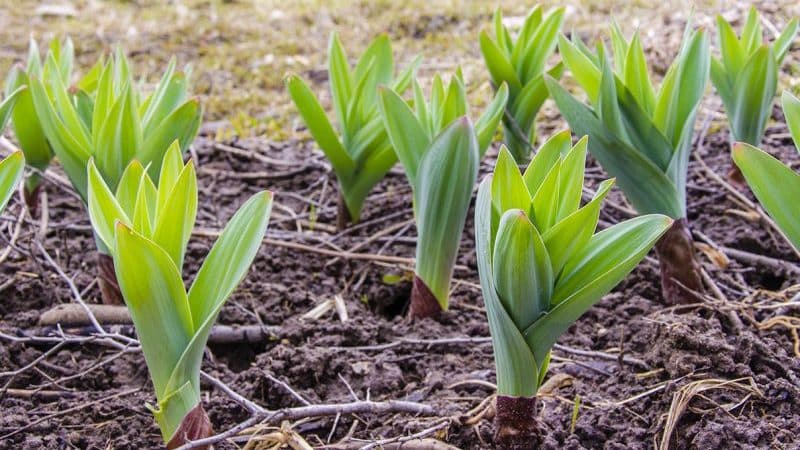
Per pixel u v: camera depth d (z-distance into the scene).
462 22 2.37
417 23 2.39
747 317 1.21
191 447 0.99
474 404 1.12
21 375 1.19
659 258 1.25
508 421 1.04
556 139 1.01
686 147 1.20
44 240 1.42
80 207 1.52
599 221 1.44
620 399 1.12
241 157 1.66
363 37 2.32
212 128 1.81
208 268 1.00
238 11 2.62
